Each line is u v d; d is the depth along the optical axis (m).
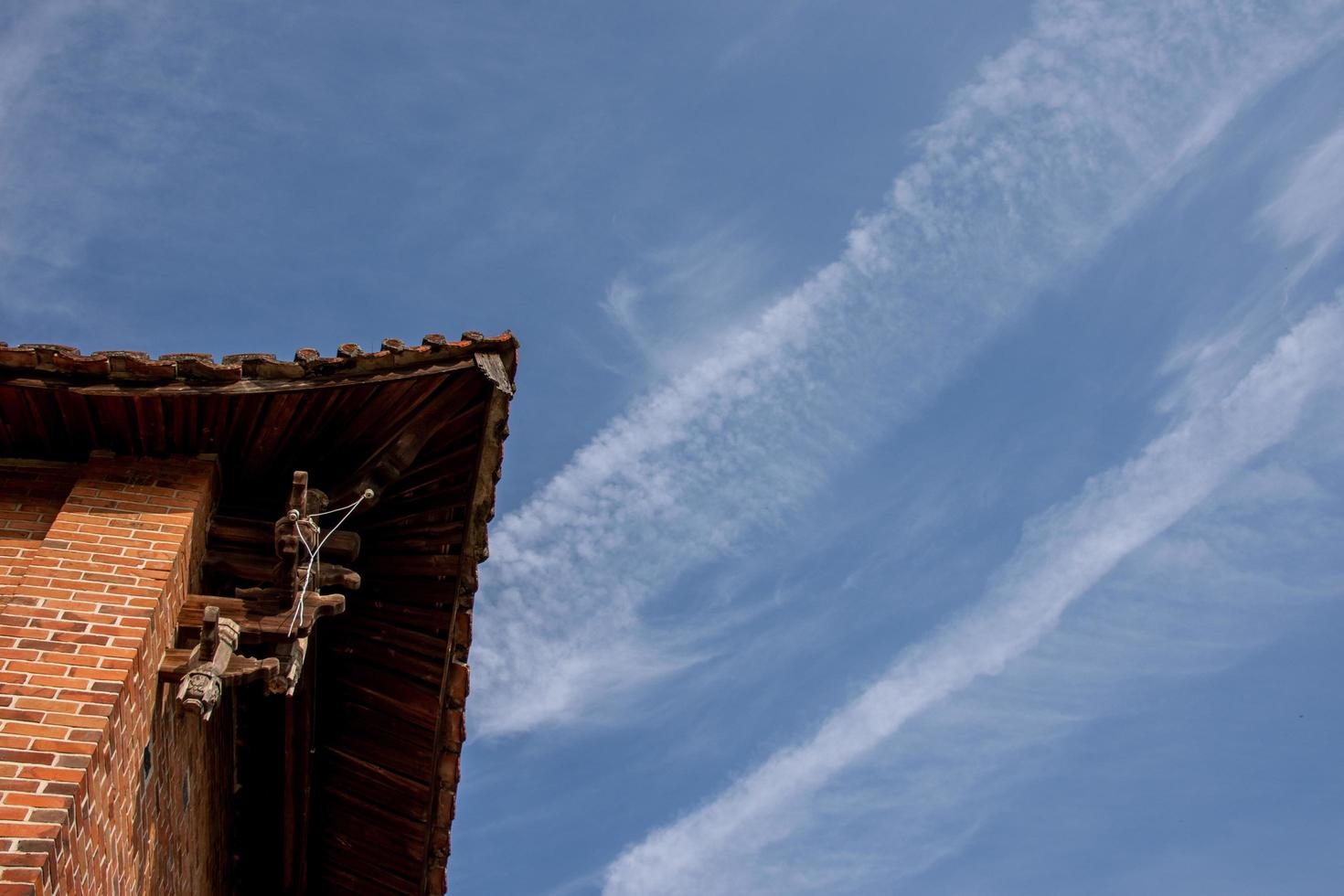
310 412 11.66
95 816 8.95
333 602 11.02
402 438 11.91
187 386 11.09
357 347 11.49
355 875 14.87
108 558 10.37
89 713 9.09
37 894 7.93
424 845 14.15
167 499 11.10
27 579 10.00
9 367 10.93
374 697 13.36
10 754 8.69
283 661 10.61
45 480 11.38
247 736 13.68
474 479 12.04
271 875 14.80
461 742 13.26
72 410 11.16
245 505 11.99
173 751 10.95
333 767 13.96
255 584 11.60
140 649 9.72
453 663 12.79
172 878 11.32
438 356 11.66
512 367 11.84
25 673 9.27
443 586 12.59
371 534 12.52
